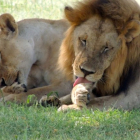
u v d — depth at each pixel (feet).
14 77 41.57
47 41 44.24
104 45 35.63
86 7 36.99
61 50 39.96
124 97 38.29
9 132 31.55
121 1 36.42
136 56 37.91
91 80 35.73
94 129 32.37
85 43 35.94
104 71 37.24
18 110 36.47
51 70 43.78
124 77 38.27
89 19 36.76
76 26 37.65
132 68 38.17
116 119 34.22
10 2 73.56
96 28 35.91
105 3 36.32
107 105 37.91
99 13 36.50
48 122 33.14
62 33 44.91
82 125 32.99
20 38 42.45
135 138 30.73
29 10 69.51
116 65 37.04
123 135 31.65
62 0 75.51
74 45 37.45
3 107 36.68
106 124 33.32
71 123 33.09
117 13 36.04
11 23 41.83
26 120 33.55
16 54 41.55
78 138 30.63
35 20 44.68
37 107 38.88
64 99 40.01
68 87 42.83
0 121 33.22
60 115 34.63
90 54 35.42
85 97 36.76
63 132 31.68
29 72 43.88
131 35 36.55
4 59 41.22
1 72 40.98
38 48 43.75
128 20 36.32
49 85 43.06
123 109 38.06
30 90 41.93
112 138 30.45
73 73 38.42
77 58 35.83
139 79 38.37
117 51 36.52
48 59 44.14
